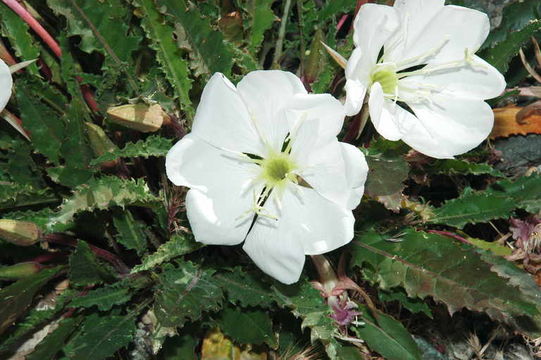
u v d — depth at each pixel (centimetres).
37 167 34
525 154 38
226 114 28
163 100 32
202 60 33
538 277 35
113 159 30
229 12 36
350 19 40
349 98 27
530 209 35
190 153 28
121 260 34
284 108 28
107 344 30
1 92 29
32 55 34
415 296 31
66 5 32
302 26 36
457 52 31
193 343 32
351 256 34
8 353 33
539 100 39
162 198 32
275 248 28
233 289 32
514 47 35
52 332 31
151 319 33
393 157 31
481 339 36
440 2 30
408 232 32
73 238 34
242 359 33
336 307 32
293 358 33
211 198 28
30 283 32
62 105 35
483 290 30
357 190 27
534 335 32
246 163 30
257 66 35
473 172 34
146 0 32
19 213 32
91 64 37
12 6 33
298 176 30
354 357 32
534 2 37
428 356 35
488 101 36
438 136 31
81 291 33
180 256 33
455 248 31
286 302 30
